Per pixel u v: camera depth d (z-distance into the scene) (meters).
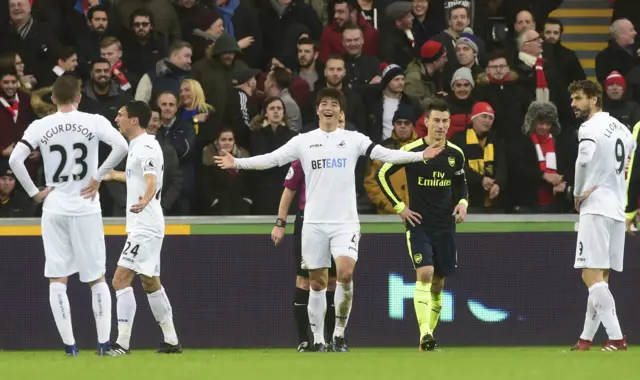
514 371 26.59
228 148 42.16
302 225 36.53
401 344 41.16
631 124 46.84
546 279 41.53
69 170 32.59
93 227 32.91
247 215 42.12
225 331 40.97
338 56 43.94
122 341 34.16
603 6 59.25
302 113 45.81
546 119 42.75
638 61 51.56
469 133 42.84
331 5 51.38
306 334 38.47
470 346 41.38
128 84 45.59
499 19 54.41
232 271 41.03
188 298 40.91
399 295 41.16
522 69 47.53
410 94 46.12
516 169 42.94
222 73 45.22
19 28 47.28
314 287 35.59
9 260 40.50
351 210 35.03
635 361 30.11
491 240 41.41
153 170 33.06
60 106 32.69
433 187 36.50
